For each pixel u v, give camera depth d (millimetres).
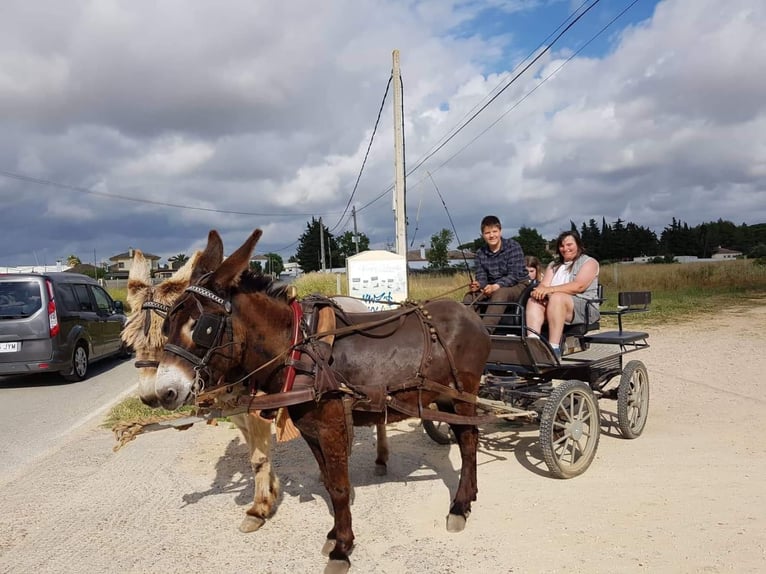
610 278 28812
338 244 64062
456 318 4883
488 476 5797
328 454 4148
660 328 15875
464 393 4828
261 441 4934
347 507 4191
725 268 29484
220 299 3932
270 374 4184
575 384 5691
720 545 4164
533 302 6559
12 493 5797
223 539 4688
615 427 7258
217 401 4078
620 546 4230
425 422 6688
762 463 5742
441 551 4312
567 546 4281
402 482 5758
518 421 6434
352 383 4277
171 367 3834
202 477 6105
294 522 4961
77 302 12344
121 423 4379
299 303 4398
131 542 4672
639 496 5090
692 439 6625
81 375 11930
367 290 11062
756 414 7535
